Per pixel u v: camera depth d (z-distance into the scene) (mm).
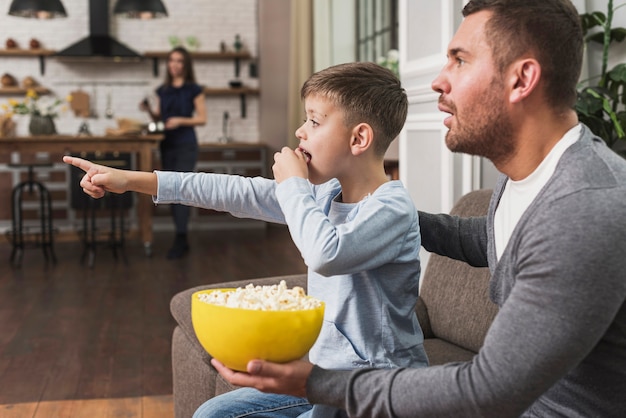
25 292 4887
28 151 6371
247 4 8703
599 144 1004
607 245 870
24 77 8320
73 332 3873
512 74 968
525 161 1019
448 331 1935
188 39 8555
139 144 6430
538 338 877
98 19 8039
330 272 1098
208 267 5809
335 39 7535
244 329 949
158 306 4465
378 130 1264
